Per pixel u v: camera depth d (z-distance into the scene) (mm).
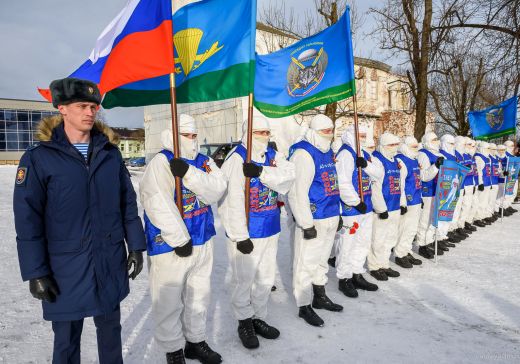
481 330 3180
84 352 2779
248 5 2967
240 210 2830
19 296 3775
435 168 5465
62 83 1867
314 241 3418
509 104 9102
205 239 2646
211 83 3145
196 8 3189
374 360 2707
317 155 3453
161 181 2439
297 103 4125
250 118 2914
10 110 46781
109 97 3090
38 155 1836
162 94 3146
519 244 6371
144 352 2785
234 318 3416
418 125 10000
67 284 1895
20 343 2854
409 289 4215
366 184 4199
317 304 3676
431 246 5941
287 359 2736
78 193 1905
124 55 2779
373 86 26953
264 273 3096
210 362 2648
